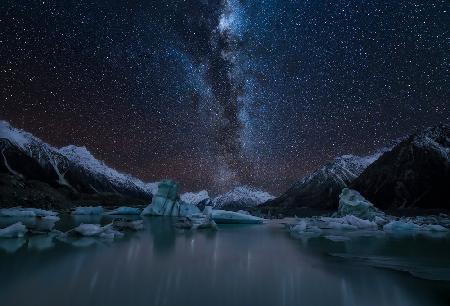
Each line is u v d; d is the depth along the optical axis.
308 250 10.12
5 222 17.16
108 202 63.78
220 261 7.98
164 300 4.74
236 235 14.36
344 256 9.02
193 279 6.05
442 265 7.80
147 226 18.55
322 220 22.69
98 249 9.16
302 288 5.57
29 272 6.18
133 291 5.14
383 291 5.44
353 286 5.73
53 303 4.45
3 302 4.46
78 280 5.70
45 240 10.56
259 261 8.10
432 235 15.62
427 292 5.40
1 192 26.39
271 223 23.12
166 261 7.79
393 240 13.23
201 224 17.72
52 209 29.83
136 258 8.02
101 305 4.42
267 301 4.82
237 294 5.14
